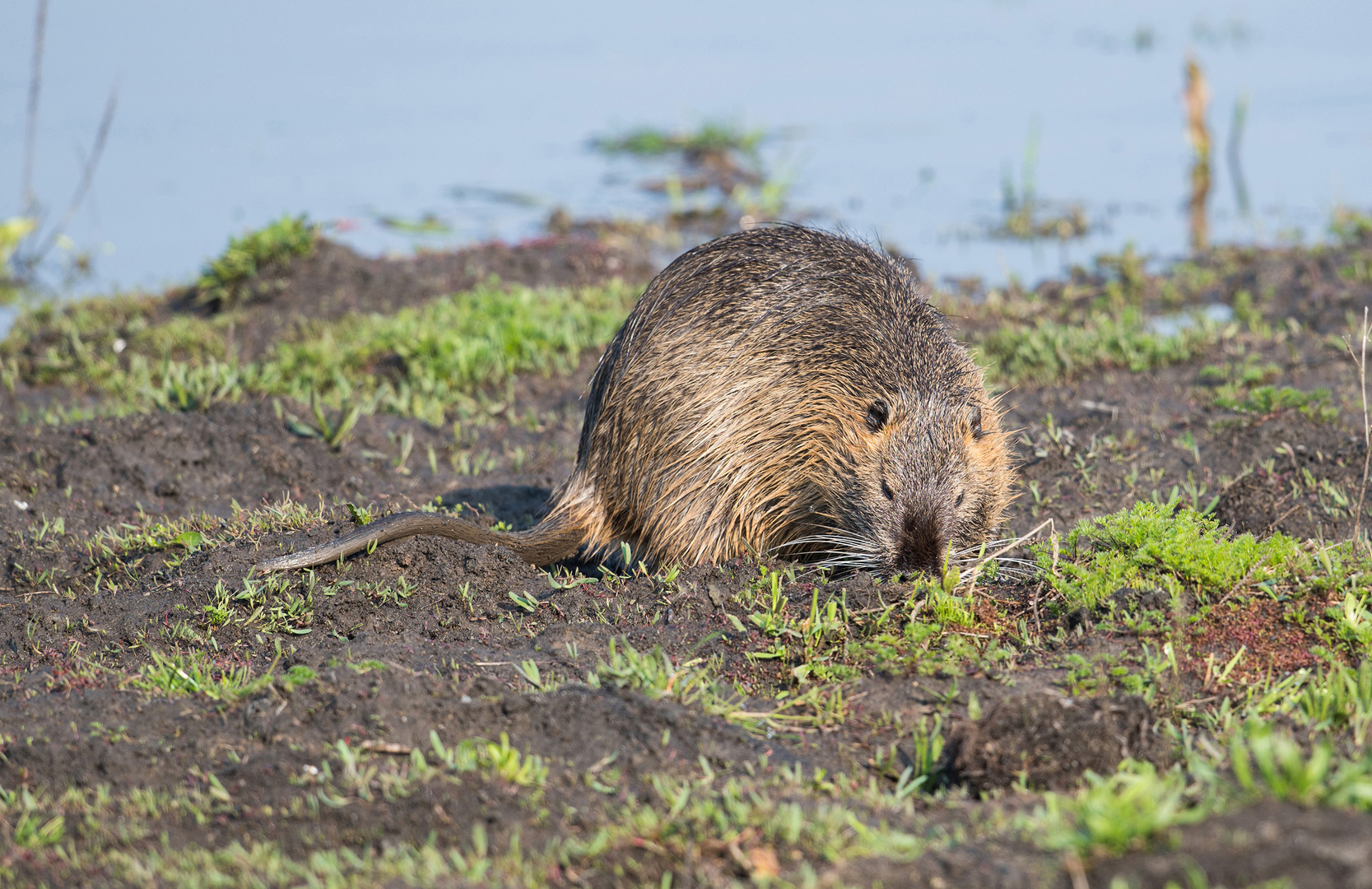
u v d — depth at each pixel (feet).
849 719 25.52
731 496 33.88
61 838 21.27
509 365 54.24
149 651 29.30
